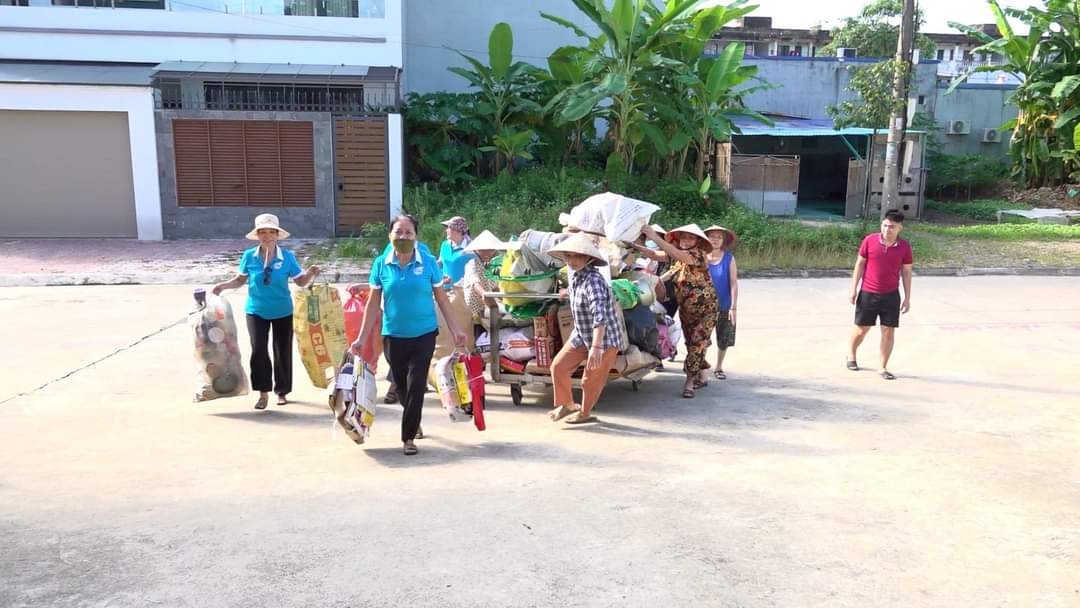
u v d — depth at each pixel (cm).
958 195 2820
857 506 464
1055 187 2688
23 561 383
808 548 406
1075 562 394
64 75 1875
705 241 738
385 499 469
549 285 701
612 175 2009
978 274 1577
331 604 345
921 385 783
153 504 459
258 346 681
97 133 1855
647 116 2066
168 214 1894
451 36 2495
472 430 633
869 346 967
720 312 806
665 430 632
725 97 2102
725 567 384
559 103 2095
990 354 923
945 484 504
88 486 489
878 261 805
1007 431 629
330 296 741
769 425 645
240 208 1912
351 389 553
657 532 424
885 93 1820
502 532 422
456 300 724
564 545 407
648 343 712
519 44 2525
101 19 1997
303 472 521
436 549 400
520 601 349
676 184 1981
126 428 620
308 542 407
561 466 536
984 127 2941
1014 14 2589
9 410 662
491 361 711
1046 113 2591
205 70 1922
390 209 1952
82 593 353
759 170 2375
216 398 692
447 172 2130
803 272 1565
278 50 2059
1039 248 1853
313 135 1905
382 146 1931
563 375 654
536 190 1961
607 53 2525
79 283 1355
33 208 1873
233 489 486
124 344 915
